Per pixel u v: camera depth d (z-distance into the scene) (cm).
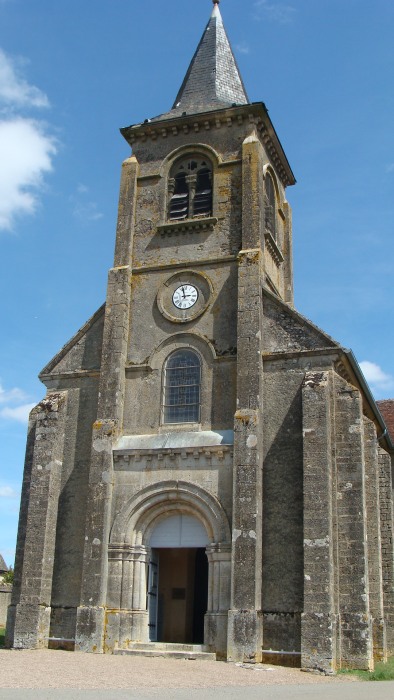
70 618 2266
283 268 3031
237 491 2162
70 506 2400
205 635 2108
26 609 2239
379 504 2627
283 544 2134
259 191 2578
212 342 2441
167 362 2484
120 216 2719
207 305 2492
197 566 2753
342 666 1973
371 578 2344
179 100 2959
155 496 2281
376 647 2261
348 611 2027
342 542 2098
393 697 1391
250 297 2398
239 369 2317
